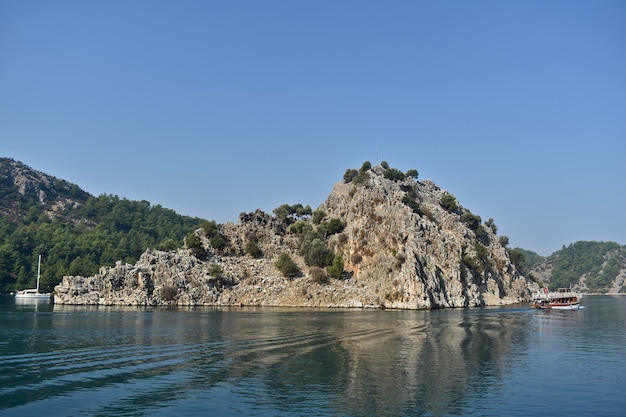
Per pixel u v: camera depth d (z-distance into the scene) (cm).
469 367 6228
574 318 13575
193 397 4731
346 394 4919
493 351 7400
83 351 6819
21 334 8581
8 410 4294
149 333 8750
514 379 5647
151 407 4431
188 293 18475
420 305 16675
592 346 8038
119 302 18225
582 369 6222
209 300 18462
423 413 4394
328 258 19900
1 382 5134
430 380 5519
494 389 5203
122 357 6425
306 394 4891
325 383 5306
